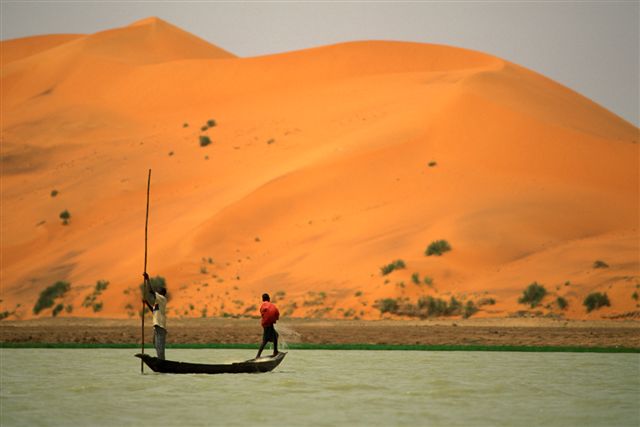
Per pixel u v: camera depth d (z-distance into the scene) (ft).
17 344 269.03
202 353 243.60
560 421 124.98
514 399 145.69
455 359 223.71
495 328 362.53
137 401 142.00
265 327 184.03
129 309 476.54
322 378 174.81
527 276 443.32
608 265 441.68
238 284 484.33
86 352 245.65
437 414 130.52
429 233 494.18
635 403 141.69
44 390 155.02
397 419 126.00
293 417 127.44
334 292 450.71
